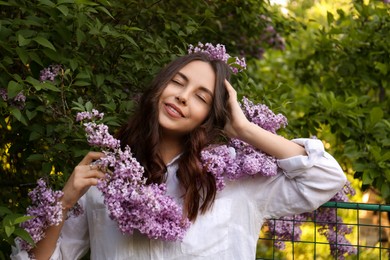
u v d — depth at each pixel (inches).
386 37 164.2
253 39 175.5
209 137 82.9
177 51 118.6
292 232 112.0
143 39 115.6
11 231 75.0
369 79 170.1
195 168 80.6
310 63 193.8
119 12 117.6
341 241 115.5
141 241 80.4
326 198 84.0
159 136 82.5
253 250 84.0
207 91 81.5
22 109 93.3
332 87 177.9
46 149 103.7
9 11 107.0
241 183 85.0
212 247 81.3
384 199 146.7
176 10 139.3
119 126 100.9
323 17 277.4
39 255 80.6
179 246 80.0
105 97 106.2
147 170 81.3
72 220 85.0
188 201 80.1
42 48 95.3
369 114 150.3
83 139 92.7
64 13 87.3
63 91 94.0
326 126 164.2
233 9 156.1
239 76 127.5
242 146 86.7
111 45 111.1
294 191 84.3
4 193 112.3
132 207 75.2
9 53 96.1
